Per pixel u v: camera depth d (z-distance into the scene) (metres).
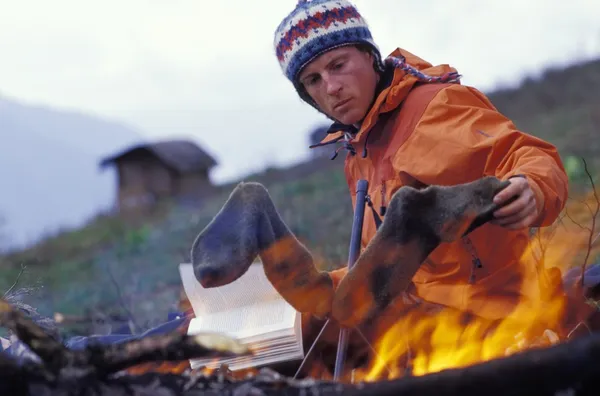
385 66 3.85
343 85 3.76
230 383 2.45
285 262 3.18
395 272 3.04
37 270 18.66
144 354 2.36
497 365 2.13
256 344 3.30
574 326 3.51
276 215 3.17
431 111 3.58
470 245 3.53
